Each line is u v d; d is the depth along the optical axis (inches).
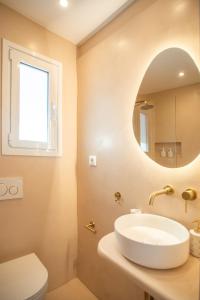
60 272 64.2
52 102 62.7
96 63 60.8
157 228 40.0
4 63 51.7
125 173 50.8
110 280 54.8
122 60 51.7
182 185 38.1
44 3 50.7
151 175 44.2
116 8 51.5
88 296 60.1
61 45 65.3
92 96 62.4
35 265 47.3
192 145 36.9
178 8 38.9
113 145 54.6
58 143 64.1
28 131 57.6
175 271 28.5
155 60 43.4
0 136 50.9
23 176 55.3
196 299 23.3
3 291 38.0
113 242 37.4
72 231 67.9
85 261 64.9
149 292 25.9
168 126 41.3
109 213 55.5
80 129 68.0
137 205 47.3
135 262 29.6
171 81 40.6
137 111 47.7
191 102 37.3
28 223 56.2
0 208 50.9
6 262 48.6
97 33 60.8
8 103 52.4
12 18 53.6
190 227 36.4
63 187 65.4
